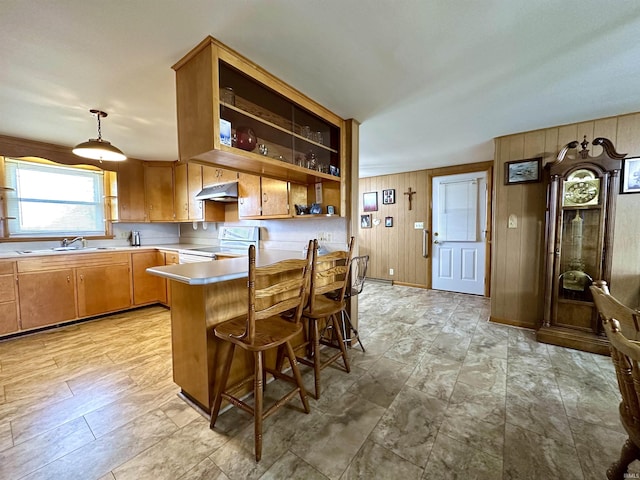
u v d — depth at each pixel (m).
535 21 1.35
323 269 2.15
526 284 3.09
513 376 2.13
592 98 2.19
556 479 1.27
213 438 1.53
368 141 3.31
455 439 1.51
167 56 1.59
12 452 1.44
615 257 2.58
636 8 1.27
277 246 3.49
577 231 2.67
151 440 1.52
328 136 2.58
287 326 1.67
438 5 1.25
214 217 4.06
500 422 1.63
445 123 2.72
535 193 2.99
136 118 2.46
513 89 2.04
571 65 1.73
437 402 1.83
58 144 3.23
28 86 1.89
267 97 1.97
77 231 3.86
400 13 1.30
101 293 3.54
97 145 2.36
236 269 1.85
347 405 1.81
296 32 1.42
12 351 2.60
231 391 1.76
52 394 1.94
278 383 2.11
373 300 4.30
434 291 4.84
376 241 5.59
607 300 1.19
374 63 1.70
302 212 2.78
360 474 1.30
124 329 3.16
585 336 2.55
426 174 4.94
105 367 2.31
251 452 1.43
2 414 1.73
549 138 2.88
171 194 4.37
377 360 2.41
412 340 2.82
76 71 1.72
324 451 1.43
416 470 1.32
